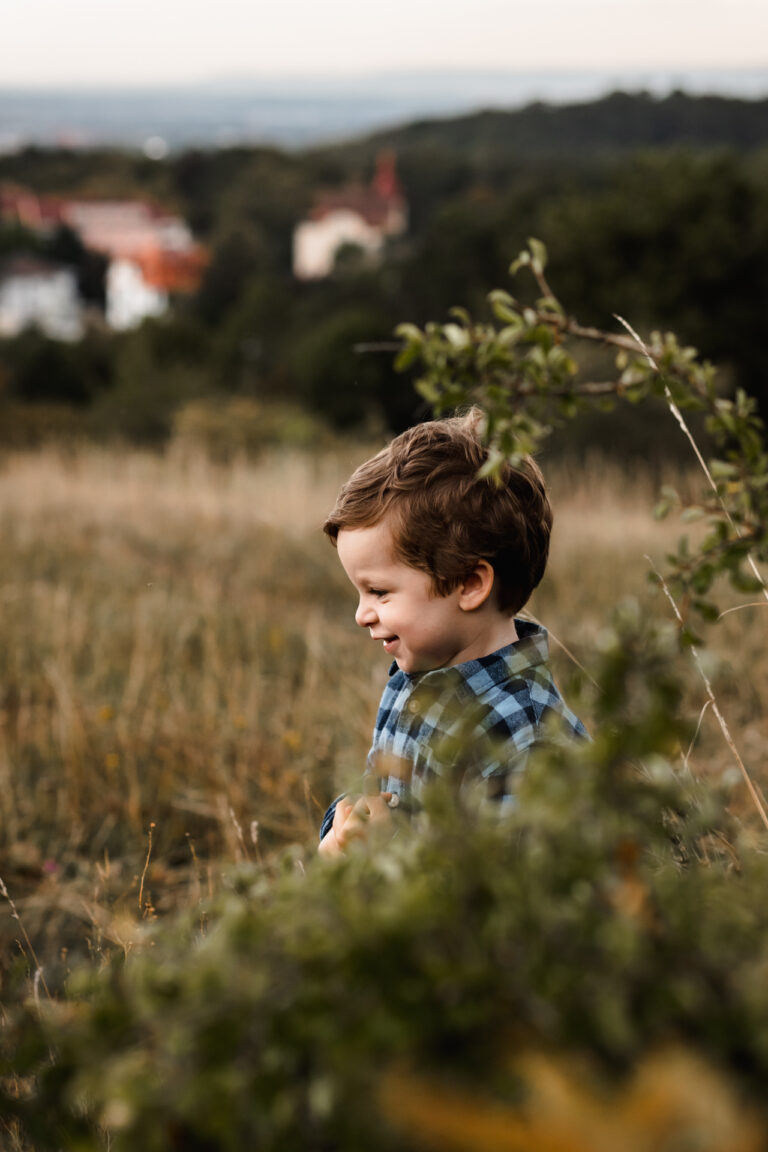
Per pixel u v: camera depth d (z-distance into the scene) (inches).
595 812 24.2
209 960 24.3
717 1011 21.2
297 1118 22.7
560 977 21.5
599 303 860.0
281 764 121.6
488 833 25.0
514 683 56.5
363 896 25.3
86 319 4126.5
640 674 24.4
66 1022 27.2
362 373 1307.8
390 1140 20.8
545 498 61.2
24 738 129.6
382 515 57.1
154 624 179.3
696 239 835.4
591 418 503.8
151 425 844.6
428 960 21.9
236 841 98.6
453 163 4399.6
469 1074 21.1
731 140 4308.6
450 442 58.0
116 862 102.7
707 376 61.4
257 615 195.6
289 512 304.0
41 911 95.5
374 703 133.5
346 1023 21.6
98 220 5423.2
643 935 22.5
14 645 161.2
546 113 5930.1
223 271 3208.7
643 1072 19.9
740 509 60.5
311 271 4188.0
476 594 57.5
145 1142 22.5
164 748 125.0
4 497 321.1
